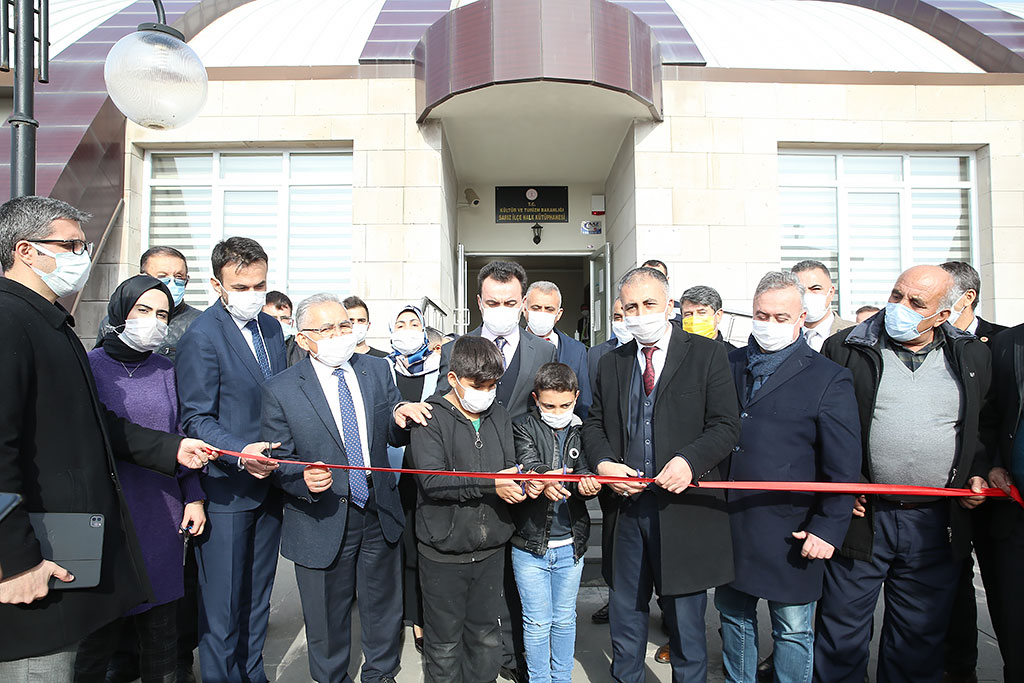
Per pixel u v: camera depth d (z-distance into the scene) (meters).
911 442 2.58
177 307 3.62
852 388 2.60
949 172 7.67
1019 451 2.40
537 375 2.79
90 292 7.00
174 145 7.34
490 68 6.39
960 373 2.57
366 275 7.15
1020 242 7.32
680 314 3.92
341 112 7.27
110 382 2.56
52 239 1.97
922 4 9.02
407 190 7.20
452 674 2.58
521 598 2.76
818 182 7.60
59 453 1.88
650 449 2.62
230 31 8.42
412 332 3.79
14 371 1.75
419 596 3.45
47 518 1.81
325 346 2.78
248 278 2.90
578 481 2.55
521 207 9.79
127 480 2.50
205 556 2.76
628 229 7.67
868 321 2.83
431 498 2.63
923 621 2.59
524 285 3.33
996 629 2.61
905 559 2.61
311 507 2.74
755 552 2.54
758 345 2.78
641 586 2.63
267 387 2.79
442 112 7.08
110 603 1.94
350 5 9.47
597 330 9.59
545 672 2.68
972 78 7.42
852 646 2.62
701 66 7.38
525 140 8.00
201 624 2.74
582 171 9.25
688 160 7.30
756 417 2.65
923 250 7.63
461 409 2.73
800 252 7.60
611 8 6.57
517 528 2.75
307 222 7.50
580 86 6.48
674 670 2.52
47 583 1.74
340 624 2.77
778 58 7.81
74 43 7.57
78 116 6.79
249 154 7.52
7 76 6.90
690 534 2.50
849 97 7.40
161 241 7.46
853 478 2.46
